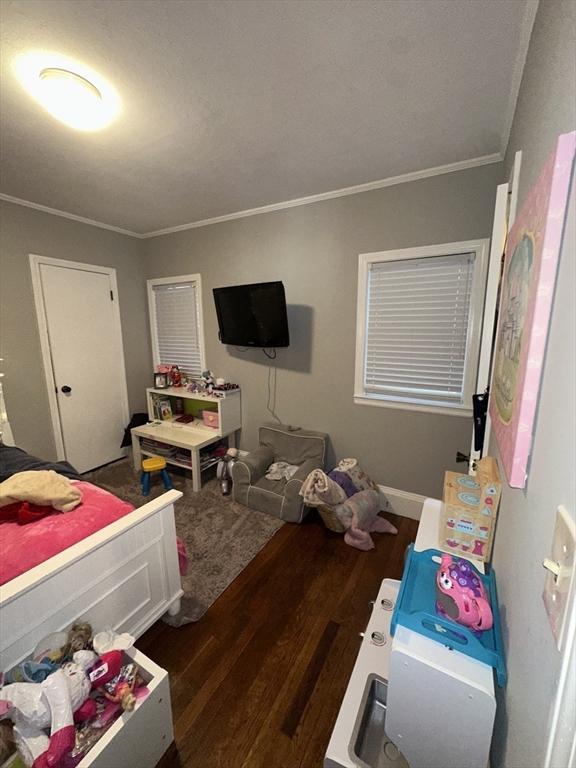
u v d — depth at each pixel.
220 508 2.65
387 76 1.35
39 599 1.07
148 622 1.49
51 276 2.93
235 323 2.93
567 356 0.47
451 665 0.80
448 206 2.12
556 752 0.37
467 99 1.48
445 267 2.22
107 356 3.45
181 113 1.58
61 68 1.30
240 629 1.61
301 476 2.46
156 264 3.60
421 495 2.53
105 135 1.74
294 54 1.25
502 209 1.27
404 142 1.83
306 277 2.72
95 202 2.71
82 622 1.19
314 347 2.79
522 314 0.71
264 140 1.81
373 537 2.33
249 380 3.22
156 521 1.49
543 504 0.55
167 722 1.12
